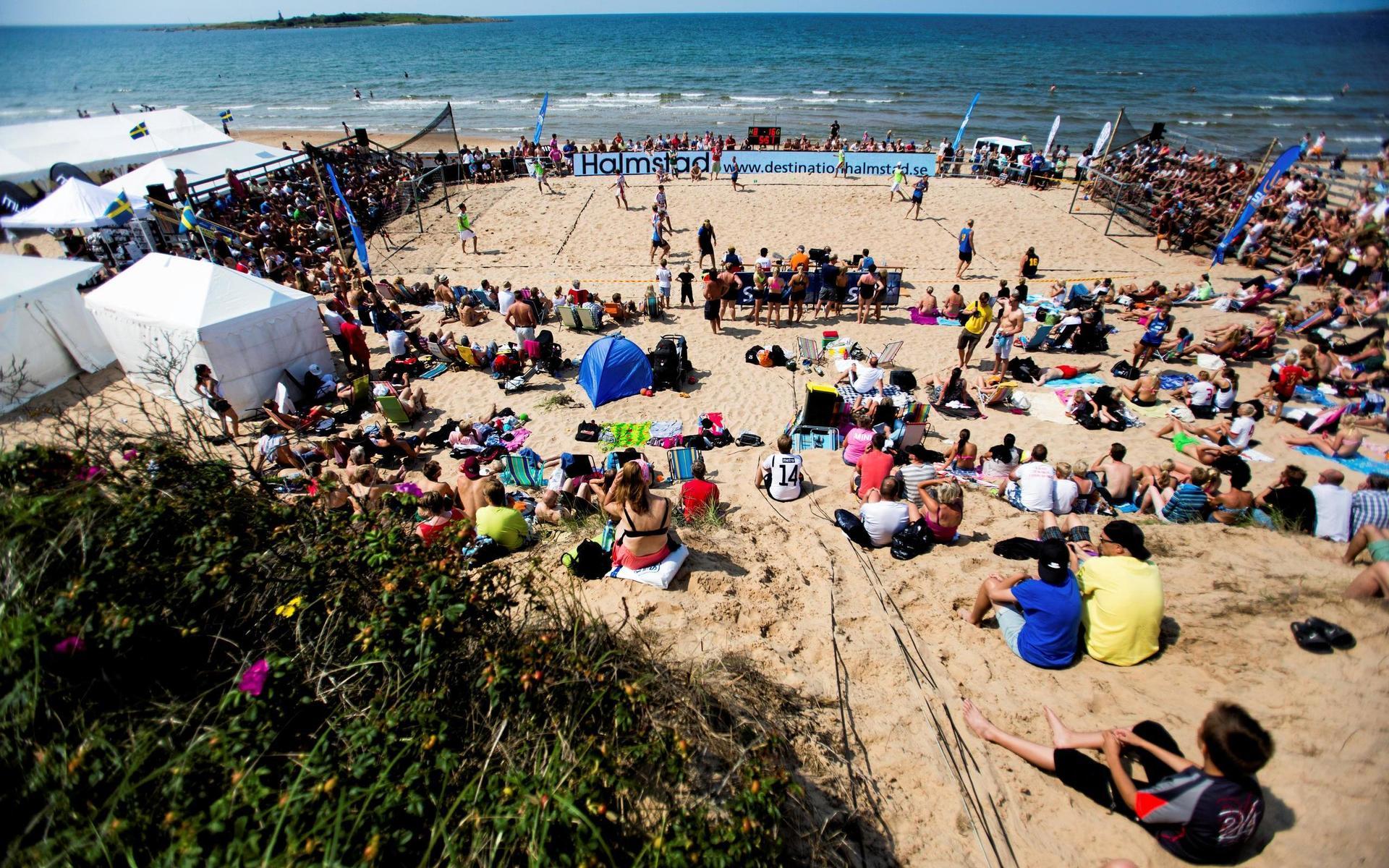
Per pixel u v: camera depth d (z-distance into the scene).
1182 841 3.17
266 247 17.61
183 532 3.81
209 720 3.09
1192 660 4.26
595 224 20.92
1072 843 3.40
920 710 4.25
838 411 9.89
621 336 12.60
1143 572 4.47
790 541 6.37
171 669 3.31
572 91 64.81
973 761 3.88
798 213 21.61
